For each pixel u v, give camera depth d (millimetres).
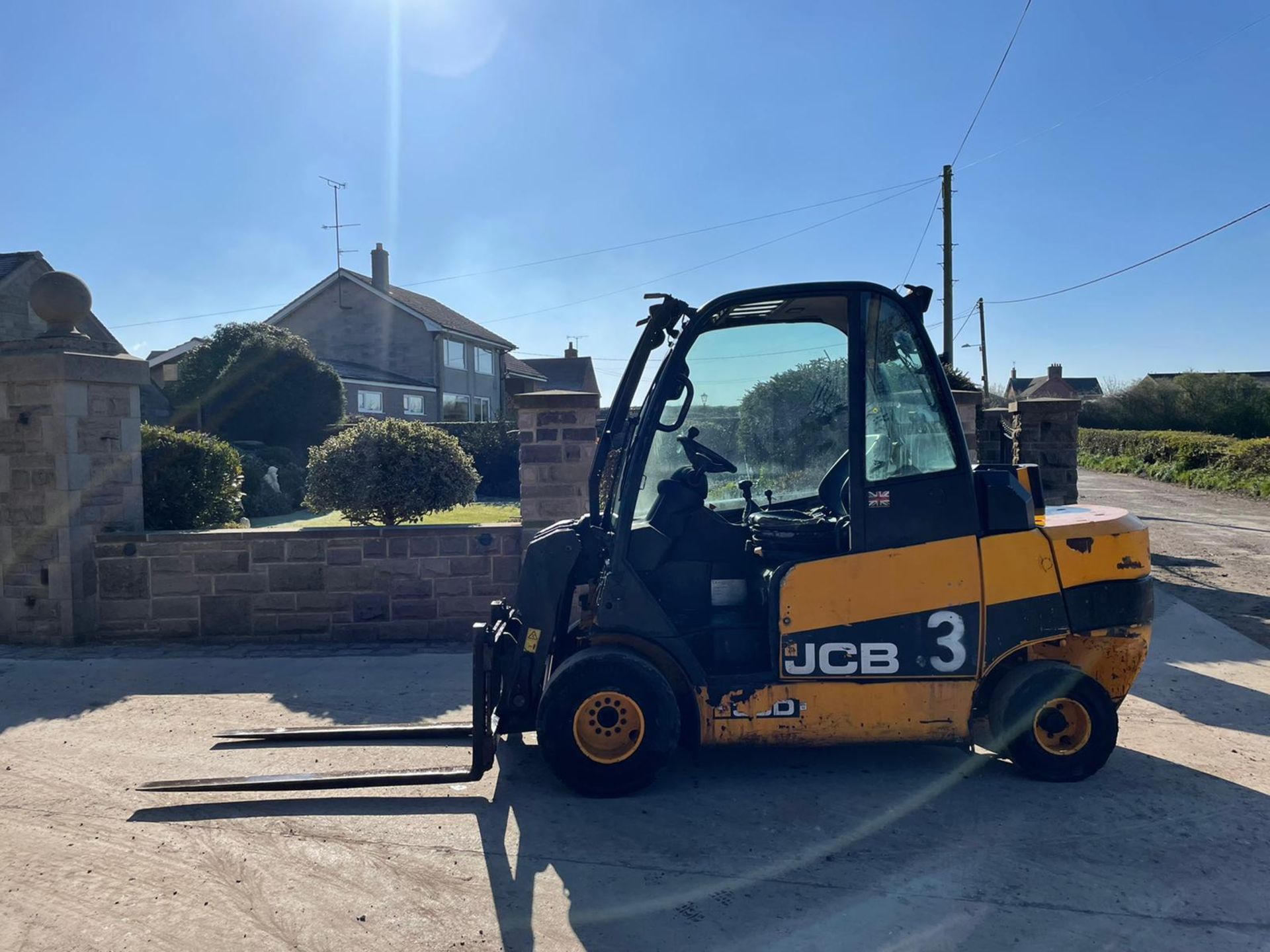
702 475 4824
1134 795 4418
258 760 4996
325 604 7898
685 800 4414
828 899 3463
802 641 4383
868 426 4414
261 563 7867
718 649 4656
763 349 5031
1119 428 40781
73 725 5617
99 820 4223
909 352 4449
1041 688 4434
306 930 3277
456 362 40156
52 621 7730
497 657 4773
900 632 4371
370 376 34438
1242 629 8031
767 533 4652
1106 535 4504
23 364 7562
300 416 25516
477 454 24719
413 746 5195
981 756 4965
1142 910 3359
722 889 3547
